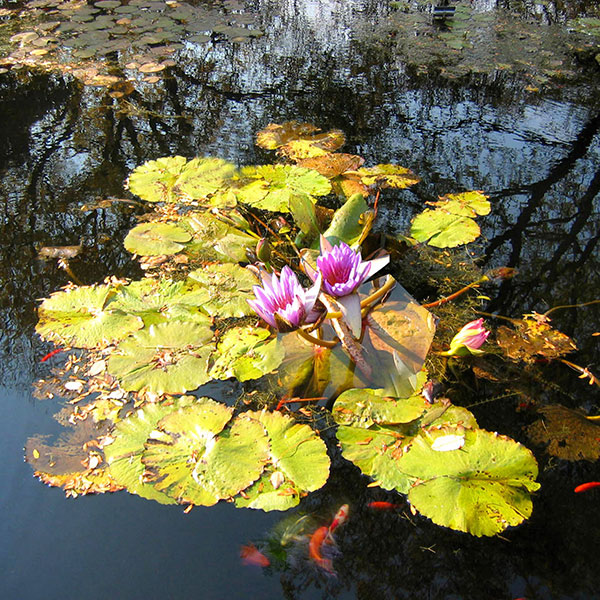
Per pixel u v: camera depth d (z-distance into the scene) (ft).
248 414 7.18
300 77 15.94
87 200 11.48
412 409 7.11
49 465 6.81
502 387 7.82
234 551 5.97
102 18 19.31
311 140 12.95
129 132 13.66
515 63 16.33
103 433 7.18
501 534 6.16
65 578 5.77
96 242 10.40
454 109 14.43
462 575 5.79
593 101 14.71
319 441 6.86
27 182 12.03
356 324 7.62
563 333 8.66
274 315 7.14
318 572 5.79
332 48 17.49
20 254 10.14
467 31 18.25
